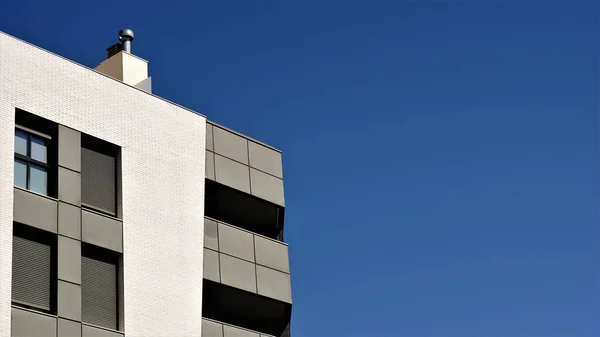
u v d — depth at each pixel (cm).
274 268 4731
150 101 4478
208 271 4447
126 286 4122
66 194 4050
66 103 4166
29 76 4084
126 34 4862
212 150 4684
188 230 4419
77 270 3984
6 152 3928
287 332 4769
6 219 3853
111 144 4269
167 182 4416
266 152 4959
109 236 4134
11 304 3788
